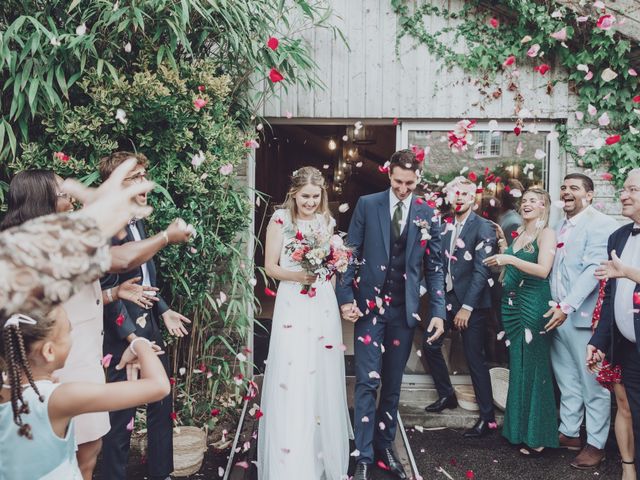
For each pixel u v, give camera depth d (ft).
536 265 10.35
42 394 3.92
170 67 9.96
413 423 12.00
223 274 11.66
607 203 12.73
